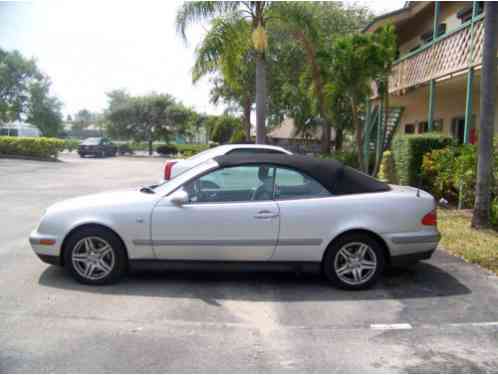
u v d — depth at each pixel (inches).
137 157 1525.6
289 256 191.8
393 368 128.4
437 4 516.7
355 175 202.8
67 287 190.7
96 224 192.4
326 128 882.1
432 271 220.1
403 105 810.2
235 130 1638.8
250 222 188.7
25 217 357.1
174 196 189.3
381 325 157.5
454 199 426.0
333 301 179.9
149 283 197.9
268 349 138.7
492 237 279.0
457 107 625.0
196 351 136.6
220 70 590.6
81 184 608.7
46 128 1764.3
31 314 162.4
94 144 1408.7
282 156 204.8
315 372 125.6
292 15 565.3
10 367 125.4
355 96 552.1
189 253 191.8
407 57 585.3
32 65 1705.2
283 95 996.6
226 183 196.7
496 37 287.7
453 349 140.5
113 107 1737.2
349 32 967.6
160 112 1724.9
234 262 192.9
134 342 141.8
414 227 193.2
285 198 192.9
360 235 191.0
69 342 141.0
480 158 299.0
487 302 179.8
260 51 551.8
